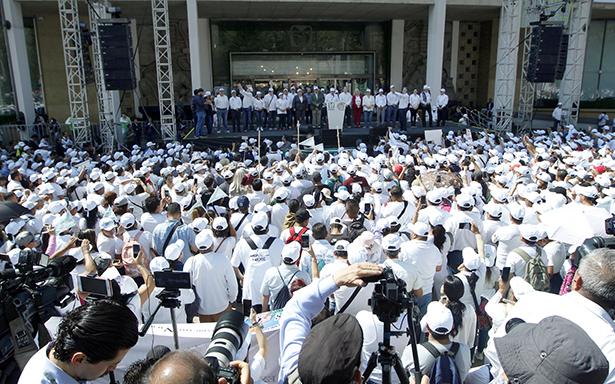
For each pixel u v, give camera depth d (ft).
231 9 76.33
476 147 50.75
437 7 71.82
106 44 54.03
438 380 10.68
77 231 22.29
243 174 32.78
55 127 69.15
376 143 60.23
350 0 70.59
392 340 12.19
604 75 100.17
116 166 40.09
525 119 73.46
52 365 6.52
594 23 98.58
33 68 82.58
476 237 19.17
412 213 23.32
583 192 22.77
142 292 14.62
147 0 67.72
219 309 17.12
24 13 77.87
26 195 28.73
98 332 6.27
